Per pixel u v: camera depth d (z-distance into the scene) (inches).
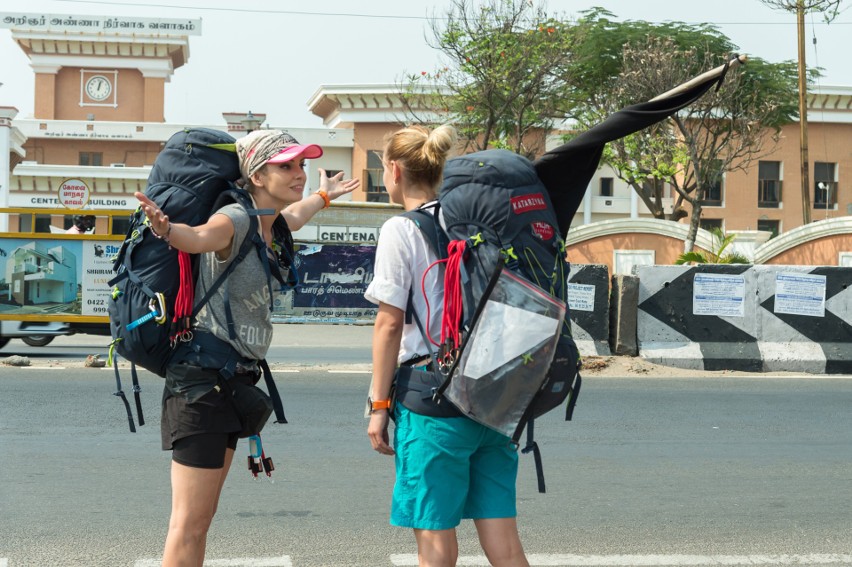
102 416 361.7
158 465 288.2
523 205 133.3
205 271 142.7
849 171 2137.1
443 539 134.1
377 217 994.7
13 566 195.0
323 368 530.0
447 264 131.8
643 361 536.7
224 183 145.0
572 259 1309.1
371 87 2150.6
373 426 137.1
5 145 2113.7
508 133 1422.2
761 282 547.2
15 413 363.9
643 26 1541.6
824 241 1167.6
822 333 544.4
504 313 130.0
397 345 136.6
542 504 255.3
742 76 1409.9
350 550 210.5
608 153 1467.8
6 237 596.4
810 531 231.5
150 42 2484.0
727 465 304.3
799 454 322.3
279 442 327.0
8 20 2447.1
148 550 207.2
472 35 1277.1
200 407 141.9
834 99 2122.3
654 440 343.3
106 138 2368.4
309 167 2208.4
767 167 2112.5
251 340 144.3
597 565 203.6
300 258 949.2
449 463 133.9
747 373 533.0
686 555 211.2
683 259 1058.1
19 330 597.6
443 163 143.0
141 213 143.7
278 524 230.8
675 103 135.9
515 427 132.3
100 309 600.7
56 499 249.0
